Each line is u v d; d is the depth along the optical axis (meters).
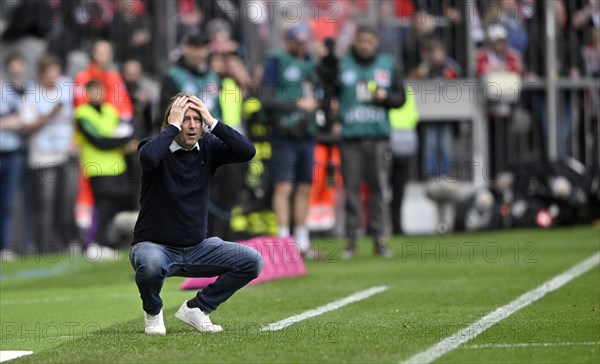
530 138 65.12
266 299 34.53
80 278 45.06
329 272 42.94
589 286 35.31
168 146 26.22
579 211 61.69
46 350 25.39
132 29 60.47
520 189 62.09
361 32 49.50
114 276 45.34
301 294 35.75
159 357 23.67
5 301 37.69
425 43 63.19
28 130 55.12
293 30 48.44
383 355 23.36
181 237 26.75
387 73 49.72
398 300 33.72
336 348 24.38
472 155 63.19
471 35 63.53
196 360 23.22
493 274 40.16
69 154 55.91
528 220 61.31
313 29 61.75
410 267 43.97
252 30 59.97
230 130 26.70
